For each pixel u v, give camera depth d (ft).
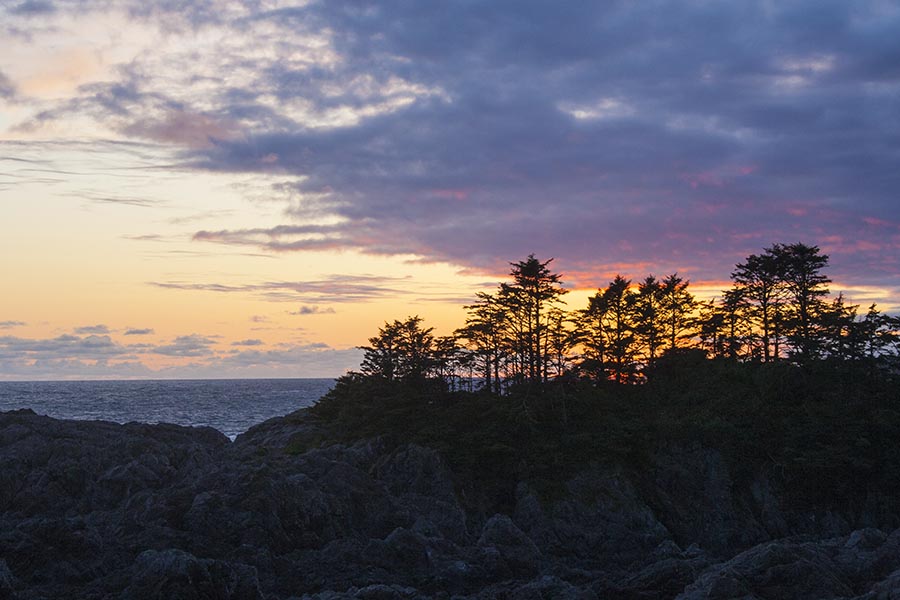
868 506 237.45
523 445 257.55
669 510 241.76
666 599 148.46
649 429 262.47
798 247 314.55
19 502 211.20
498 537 188.55
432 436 254.06
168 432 309.22
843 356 276.21
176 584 125.18
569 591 141.08
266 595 147.95
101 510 210.59
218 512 180.96
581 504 233.35
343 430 284.82
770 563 134.41
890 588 116.47
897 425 243.60
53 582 137.28
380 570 167.02
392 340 312.29
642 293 331.57
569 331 291.38
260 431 335.67
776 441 252.83
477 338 297.94
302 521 191.42
